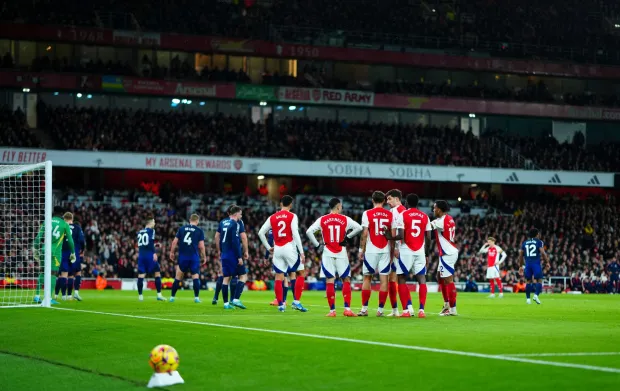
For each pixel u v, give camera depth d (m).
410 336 11.95
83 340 12.19
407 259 16.30
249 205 53.50
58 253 21.53
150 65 57.03
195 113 57.91
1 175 21.25
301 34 60.47
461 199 60.56
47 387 8.67
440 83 64.94
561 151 62.38
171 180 57.09
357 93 58.47
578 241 55.47
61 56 55.28
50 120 52.25
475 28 65.50
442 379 8.09
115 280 40.16
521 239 53.28
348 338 11.56
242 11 60.22
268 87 56.47
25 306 19.61
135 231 45.41
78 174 54.69
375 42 62.12
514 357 9.45
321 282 45.34
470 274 46.78
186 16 57.38
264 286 43.97
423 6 66.50
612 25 69.12
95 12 54.91
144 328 13.30
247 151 54.12
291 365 9.27
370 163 55.47
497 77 66.06
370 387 7.92
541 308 23.28
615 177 59.53
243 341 11.27
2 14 51.34
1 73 50.22
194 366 9.51
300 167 54.22
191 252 23.00
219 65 59.53
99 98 56.06
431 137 60.84
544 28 67.44
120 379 8.95
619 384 7.62
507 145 62.31
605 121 63.22
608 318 18.09
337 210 16.73
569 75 63.09
